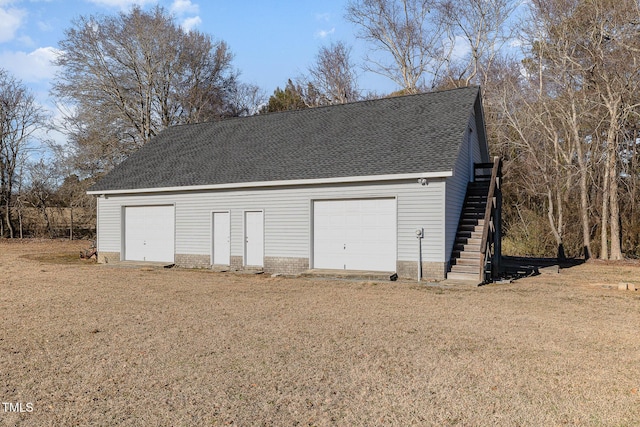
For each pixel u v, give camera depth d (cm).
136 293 1034
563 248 1998
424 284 1158
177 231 1617
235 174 1512
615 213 1850
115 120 2797
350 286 1144
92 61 2717
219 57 3272
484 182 1523
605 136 2044
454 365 528
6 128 3038
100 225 1775
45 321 752
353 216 1337
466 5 2958
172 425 385
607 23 1828
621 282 1187
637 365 528
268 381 482
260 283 1206
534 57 2286
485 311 827
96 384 476
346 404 425
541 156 2248
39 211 3084
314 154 1479
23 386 471
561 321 747
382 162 1298
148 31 2830
